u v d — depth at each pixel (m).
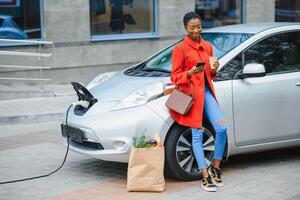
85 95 8.09
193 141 7.39
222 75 7.93
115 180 8.01
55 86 15.42
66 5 15.73
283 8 20.36
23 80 15.08
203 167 7.36
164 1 17.34
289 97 8.30
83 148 7.97
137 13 17.20
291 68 8.51
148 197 7.16
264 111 8.12
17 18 15.34
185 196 7.17
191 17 7.26
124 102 7.69
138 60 17.12
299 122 8.43
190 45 7.28
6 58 15.02
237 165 8.59
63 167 8.73
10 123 11.91
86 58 16.20
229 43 8.40
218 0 18.72
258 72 7.87
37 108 12.70
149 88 7.71
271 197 7.09
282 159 8.92
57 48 15.71
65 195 7.38
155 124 7.44
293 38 8.70
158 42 17.38
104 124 7.57
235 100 7.89
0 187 7.79
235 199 7.03
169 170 7.63
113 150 7.55
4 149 9.88
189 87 7.24
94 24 16.52
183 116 7.29
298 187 7.49
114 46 16.66
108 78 8.93
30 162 9.04
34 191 7.59
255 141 8.14
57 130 11.39
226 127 7.40
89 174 8.34
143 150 7.22
